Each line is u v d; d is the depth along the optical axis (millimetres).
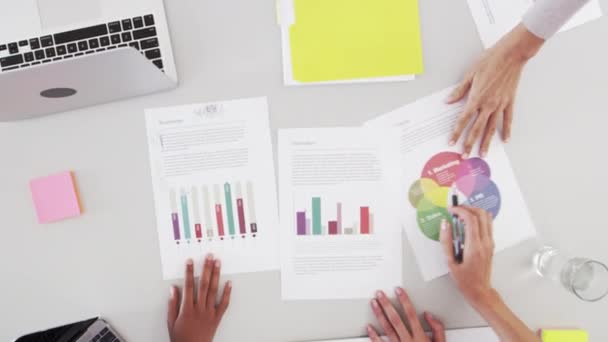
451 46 739
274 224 735
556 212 747
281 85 730
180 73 727
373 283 740
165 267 738
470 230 709
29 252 734
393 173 738
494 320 705
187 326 726
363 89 734
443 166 739
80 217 736
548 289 743
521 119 747
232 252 735
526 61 690
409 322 739
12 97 585
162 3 706
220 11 728
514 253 744
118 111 729
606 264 744
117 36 699
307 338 742
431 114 737
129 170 733
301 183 734
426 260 741
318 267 739
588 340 742
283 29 727
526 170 746
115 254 736
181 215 735
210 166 732
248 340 740
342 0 723
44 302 736
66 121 729
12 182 732
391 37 727
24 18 692
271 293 738
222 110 730
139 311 739
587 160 748
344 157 736
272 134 732
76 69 543
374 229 739
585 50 744
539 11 613
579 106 747
